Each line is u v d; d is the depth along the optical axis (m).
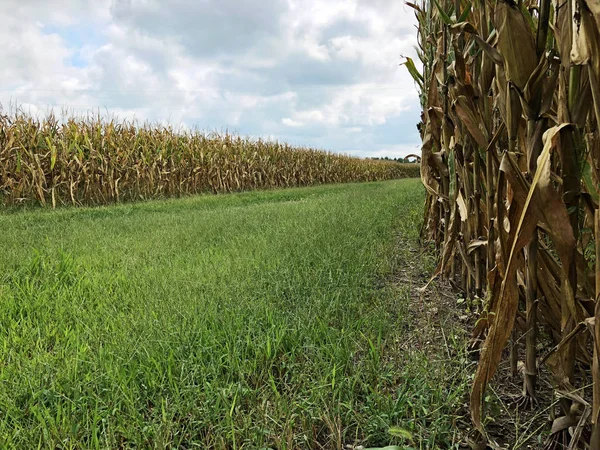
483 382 1.54
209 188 16.19
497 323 1.49
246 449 1.57
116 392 1.85
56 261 4.17
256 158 19.00
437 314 2.92
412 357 2.19
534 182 1.35
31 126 10.78
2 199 10.34
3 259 4.19
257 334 2.50
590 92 1.35
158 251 4.63
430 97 3.30
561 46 1.40
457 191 3.03
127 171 12.47
